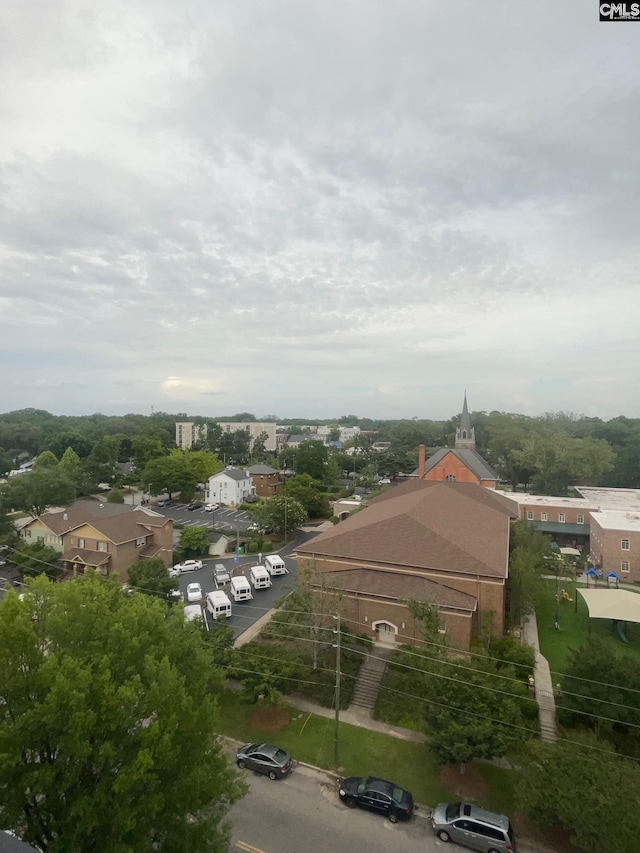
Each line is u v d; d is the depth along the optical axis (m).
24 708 13.73
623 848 16.84
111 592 19.78
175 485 90.81
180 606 20.86
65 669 13.93
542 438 100.94
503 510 54.12
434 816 20.34
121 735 14.59
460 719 22.44
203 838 14.91
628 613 34.25
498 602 32.69
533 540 45.09
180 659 18.86
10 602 14.85
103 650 15.90
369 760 24.31
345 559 36.84
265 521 63.78
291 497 69.81
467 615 30.88
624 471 103.56
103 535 50.75
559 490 95.25
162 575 39.53
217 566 51.81
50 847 12.55
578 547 64.25
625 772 18.70
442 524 39.25
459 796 22.14
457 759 21.59
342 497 94.62
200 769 14.97
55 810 13.56
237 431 171.00
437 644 26.03
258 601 43.94
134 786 13.63
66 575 51.03
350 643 33.06
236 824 20.31
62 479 72.44
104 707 13.90
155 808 13.30
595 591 37.78
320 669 30.91
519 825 20.55
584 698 24.41
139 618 17.53
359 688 29.81
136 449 105.62
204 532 59.78
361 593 33.72
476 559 33.75
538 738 24.66
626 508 68.31
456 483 59.84
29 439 136.88
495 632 32.56
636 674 23.89
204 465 107.00
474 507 48.81
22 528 57.53
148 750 13.19
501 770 23.61
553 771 19.28
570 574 46.72
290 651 30.59
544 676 31.00
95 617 16.64
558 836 19.98
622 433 143.38
